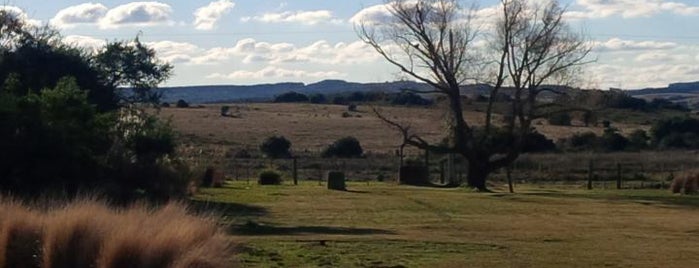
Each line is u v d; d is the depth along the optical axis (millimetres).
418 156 77688
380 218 29438
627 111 109250
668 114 106375
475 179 53031
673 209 36625
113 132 32781
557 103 55500
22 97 28438
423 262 17516
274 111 121438
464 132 53625
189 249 13266
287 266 16219
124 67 47344
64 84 30250
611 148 78000
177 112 111250
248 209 31344
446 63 53938
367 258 17734
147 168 30734
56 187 26438
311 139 93000
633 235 24938
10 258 13219
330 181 46406
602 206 37719
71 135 28156
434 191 46844
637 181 58344
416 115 104375
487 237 23344
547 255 19359
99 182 28297
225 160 60531
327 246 19422
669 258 19297
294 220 27688
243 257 16859
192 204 28250
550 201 40438
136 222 13719
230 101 150500
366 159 73188
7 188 26672
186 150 43938
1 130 27141
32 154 27359
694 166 60938
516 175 64938
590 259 18859
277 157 75125
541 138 73938
